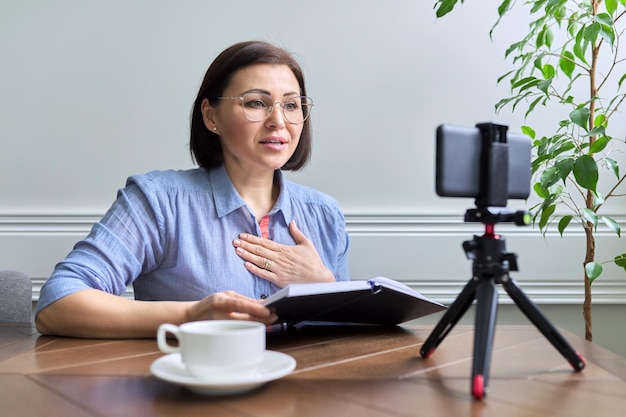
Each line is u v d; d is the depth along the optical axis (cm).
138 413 78
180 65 260
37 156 258
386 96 262
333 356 109
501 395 86
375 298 124
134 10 258
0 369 101
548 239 262
